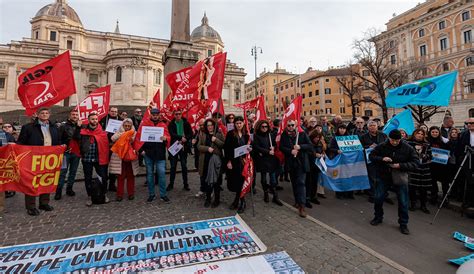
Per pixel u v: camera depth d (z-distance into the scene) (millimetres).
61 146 5043
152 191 5641
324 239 3961
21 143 4863
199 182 7449
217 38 70500
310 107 62688
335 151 6270
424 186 5445
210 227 4215
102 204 5414
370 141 6398
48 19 59500
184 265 3154
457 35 35312
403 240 4102
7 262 3170
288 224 4520
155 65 49469
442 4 38125
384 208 5652
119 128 5836
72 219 4586
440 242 4039
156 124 5684
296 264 3244
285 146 5281
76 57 50500
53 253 3383
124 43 59875
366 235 4277
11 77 49531
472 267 2271
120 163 5602
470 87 33688
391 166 4363
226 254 3406
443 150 5480
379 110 41188
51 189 4910
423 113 24938
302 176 5133
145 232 3998
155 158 5574
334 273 3092
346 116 56500
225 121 7098
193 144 6145
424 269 3297
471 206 5242
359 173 6273
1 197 4898
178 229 4121
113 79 47719
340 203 6000
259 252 3498
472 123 5289
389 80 30672
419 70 31609
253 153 5758
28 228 4195
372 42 29797
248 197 6223
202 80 6039
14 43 55625
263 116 6980
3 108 48156
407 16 43281
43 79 5066
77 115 5984
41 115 4988
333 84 58000
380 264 3309
